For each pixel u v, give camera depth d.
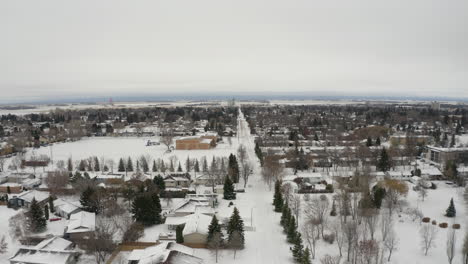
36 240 79.69
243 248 77.50
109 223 82.44
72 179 122.19
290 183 116.06
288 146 190.88
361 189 102.56
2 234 84.50
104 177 125.81
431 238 73.81
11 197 112.19
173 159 161.38
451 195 110.75
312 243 78.81
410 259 71.50
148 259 64.50
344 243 77.94
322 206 88.44
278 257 73.75
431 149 155.62
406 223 89.19
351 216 92.56
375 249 66.38
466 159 144.38
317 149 170.25
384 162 134.75
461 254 72.94
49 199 100.88
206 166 141.00
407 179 125.44
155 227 88.56
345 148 164.00
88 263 70.50
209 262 71.50
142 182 113.00
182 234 78.75
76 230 80.81
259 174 142.38
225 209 99.44
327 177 125.44
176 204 103.25
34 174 138.00
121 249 75.38
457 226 85.19
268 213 98.19
